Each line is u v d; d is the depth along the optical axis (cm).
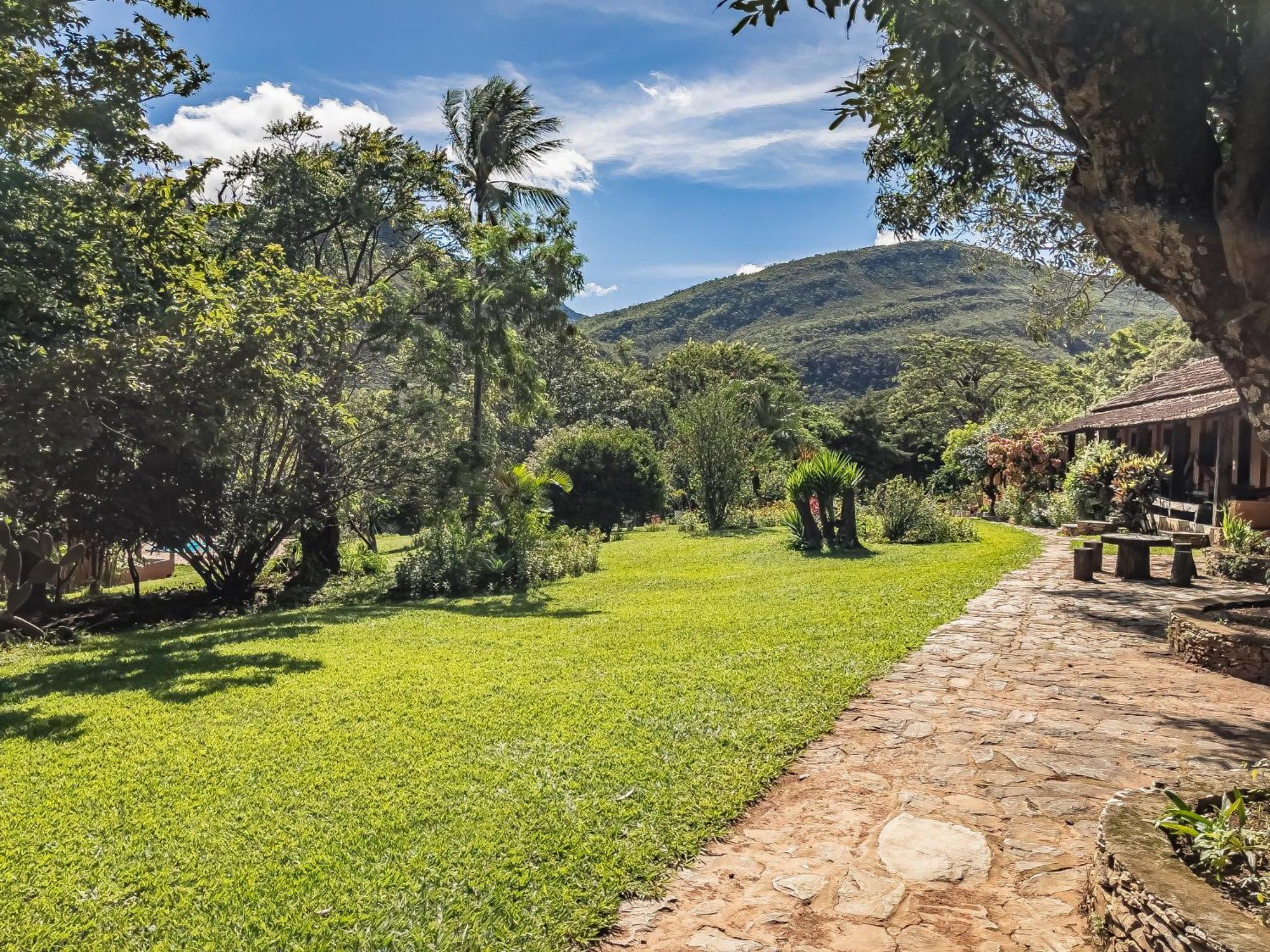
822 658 732
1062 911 326
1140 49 255
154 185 1328
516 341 2050
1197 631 709
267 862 380
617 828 402
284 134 1872
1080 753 493
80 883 365
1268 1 244
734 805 428
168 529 1376
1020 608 982
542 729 554
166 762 517
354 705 630
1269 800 343
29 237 1129
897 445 5412
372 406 1811
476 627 1021
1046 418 3278
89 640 1153
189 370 1178
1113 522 1908
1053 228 958
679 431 2762
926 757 493
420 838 399
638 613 1066
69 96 1062
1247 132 247
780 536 2198
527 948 309
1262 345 255
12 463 1084
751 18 358
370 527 2522
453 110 2252
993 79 478
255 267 1464
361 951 311
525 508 1730
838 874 360
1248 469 1839
